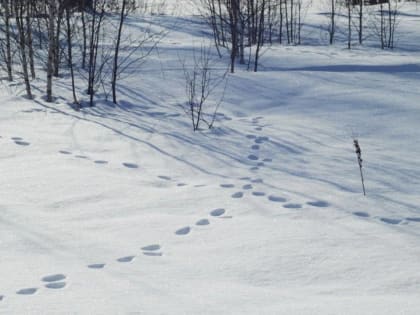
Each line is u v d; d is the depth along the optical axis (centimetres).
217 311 349
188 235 491
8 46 1081
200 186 622
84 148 754
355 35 2019
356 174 650
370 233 487
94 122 867
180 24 1927
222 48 1550
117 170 674
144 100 996
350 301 359
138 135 813
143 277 409
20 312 354
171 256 449
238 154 741
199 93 1030
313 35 2020
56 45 1127
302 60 1398
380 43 1878
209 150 757
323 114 895
